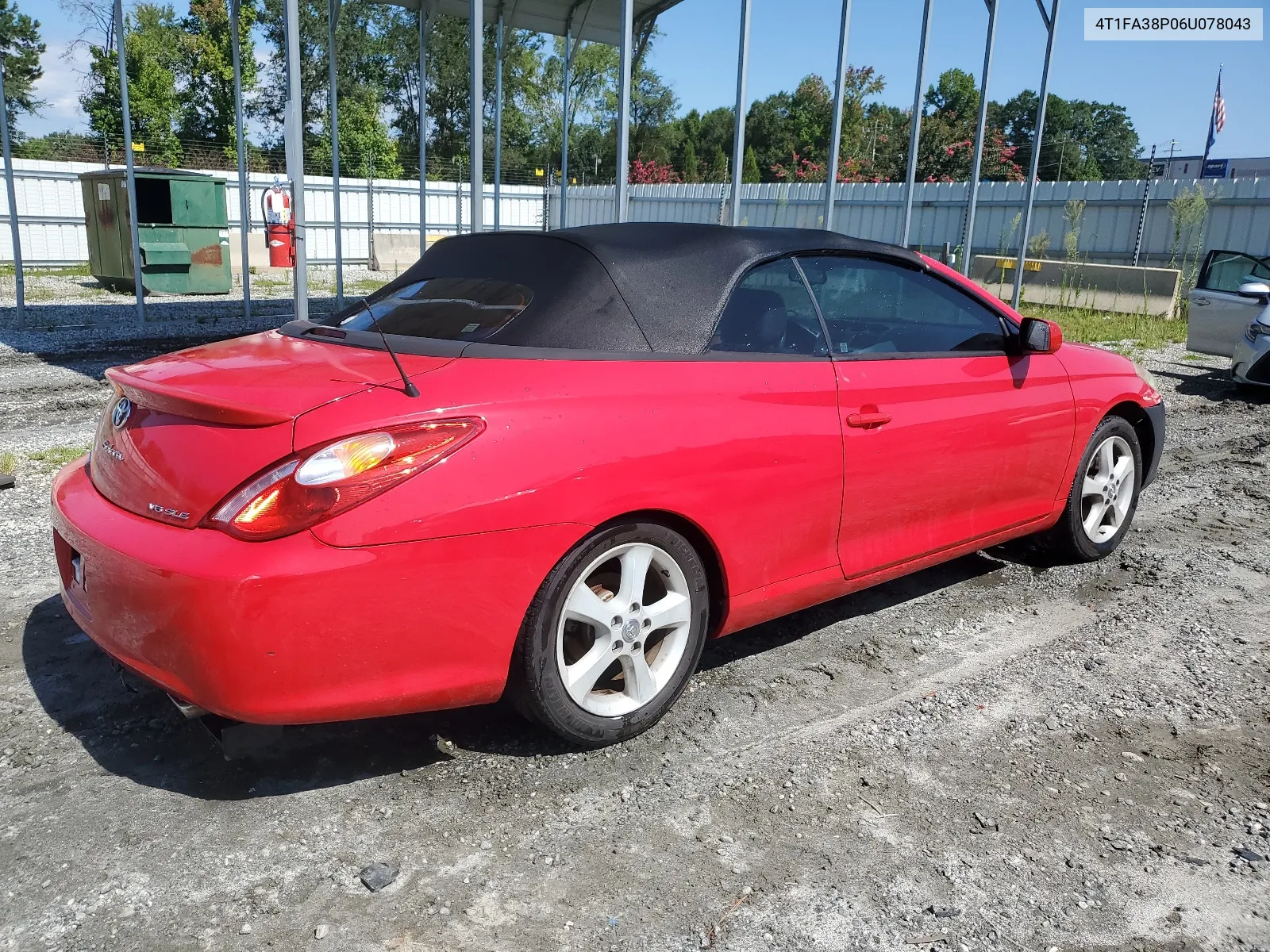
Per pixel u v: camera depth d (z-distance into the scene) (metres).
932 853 2.35
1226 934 2.09
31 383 8.41
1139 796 2.63
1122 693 3.24
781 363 3.07
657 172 41.22
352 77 37.69
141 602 2.22
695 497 2.76
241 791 2.55
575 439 2.50
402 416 2.29
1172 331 14.13
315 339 2.98
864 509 3.30
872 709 3.10
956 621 3.86
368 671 2.27
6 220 20.94
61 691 3.06
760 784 2.64
